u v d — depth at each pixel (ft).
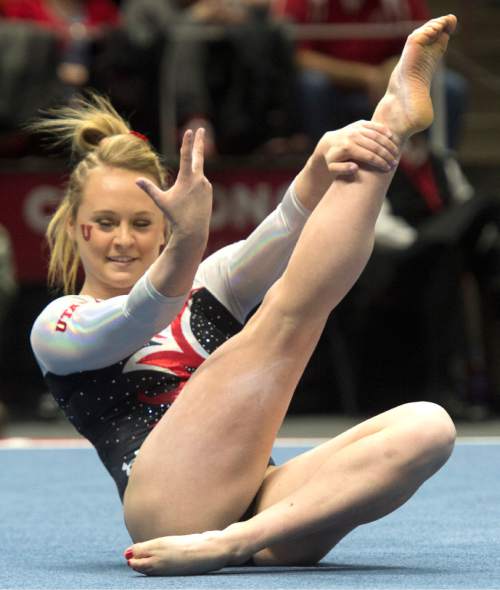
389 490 18.67
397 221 54.60
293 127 59.47
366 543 23.72
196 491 19.34
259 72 58.34
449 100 59.77
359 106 58.90
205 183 18.78
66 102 57.93
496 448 46.85
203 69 58.29
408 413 18.99
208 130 58.49
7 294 57.47
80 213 21.57
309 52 59.82
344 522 19.06
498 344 58.75
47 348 20.94
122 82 57.62
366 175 19.11
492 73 70.03
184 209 18.61
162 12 59.36
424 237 53.26
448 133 60.08
